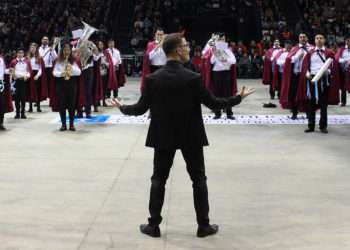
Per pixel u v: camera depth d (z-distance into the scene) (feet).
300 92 34.76
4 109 34.96
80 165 25.04
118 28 90.27
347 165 24.97
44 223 17.20
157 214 16.06
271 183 21.90
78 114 39.91
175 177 22.70
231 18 91.66
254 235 16.16
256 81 72.90
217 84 38.32
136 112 16.02
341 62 45.93
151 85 15.71
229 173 23.54
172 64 15.78
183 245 15.38
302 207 18.76
